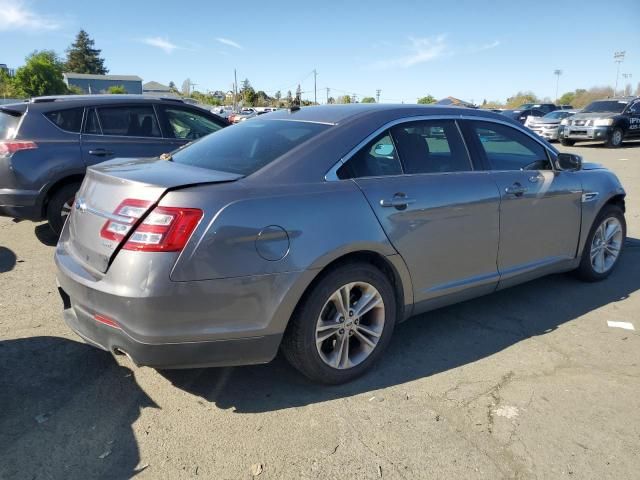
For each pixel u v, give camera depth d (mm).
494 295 4754
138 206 2721
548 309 4453
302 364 3096
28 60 56312
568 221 4516
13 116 5957
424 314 4352
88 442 2736
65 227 3463
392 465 2590
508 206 3959
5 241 6258
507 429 2859
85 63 106875
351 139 3324
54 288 4793
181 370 3428
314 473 2535
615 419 2955
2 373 3346
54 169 5871
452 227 3613
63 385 3240
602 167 5074
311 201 2992
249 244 2762
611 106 20906
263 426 2875
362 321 3379
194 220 2658
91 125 6203
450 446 2725
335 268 3082
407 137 3600
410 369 3480
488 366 3523
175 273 2625
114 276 2703
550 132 23547
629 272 5375
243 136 3615
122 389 3209
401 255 3348
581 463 2615
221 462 2602
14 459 2602
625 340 3910
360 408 3039
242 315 2789
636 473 2553
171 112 6824
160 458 2627
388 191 3299
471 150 3914
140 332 2652
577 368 3508
